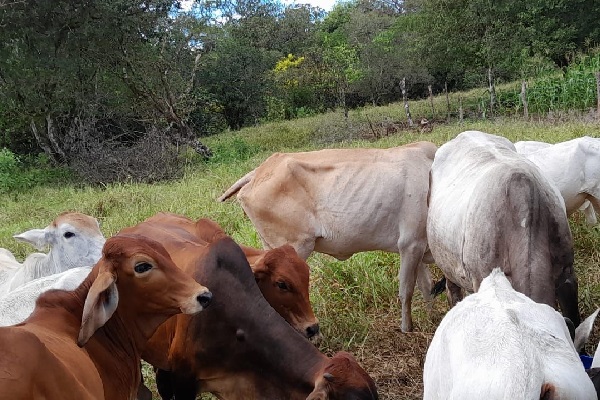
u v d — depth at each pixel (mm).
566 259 4309
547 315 2986
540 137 10961
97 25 16828
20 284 5297
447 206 5008
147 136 16578
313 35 39594
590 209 7141
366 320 6094
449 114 20078
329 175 6086
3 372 2322
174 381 3957
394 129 18984
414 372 5453
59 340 2941
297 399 3590
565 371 2576
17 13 15883
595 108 16688
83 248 5250
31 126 18531
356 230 6047
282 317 4070
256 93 28625
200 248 3980
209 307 3750
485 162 4934
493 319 2820
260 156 16031
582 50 20750
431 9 20469
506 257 4215
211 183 11805
